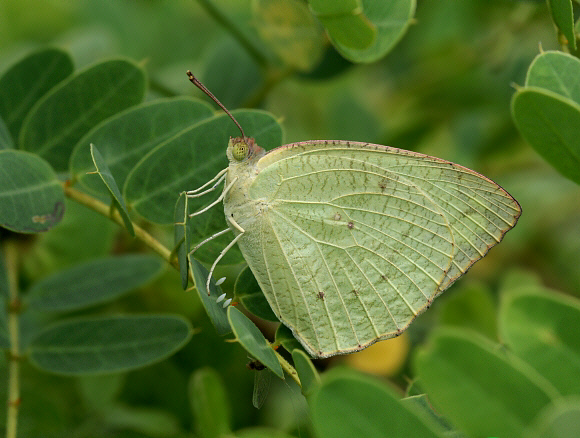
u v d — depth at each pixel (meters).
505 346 0.25
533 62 0.26
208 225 0.27
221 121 0.27
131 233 0.26
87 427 0.29
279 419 0.30
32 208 0.26
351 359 0.30
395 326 0.27
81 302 0.29
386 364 0.30
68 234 0.30
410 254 0.27
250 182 0.27
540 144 0.26
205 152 0.27
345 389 0.24
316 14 0.26
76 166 0.27
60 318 0.30
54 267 0.30
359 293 0.27
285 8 0.29
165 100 0.27
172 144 0.27
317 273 0.27
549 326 0.25
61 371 0.27
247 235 0.27
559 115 0.26
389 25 0.26
